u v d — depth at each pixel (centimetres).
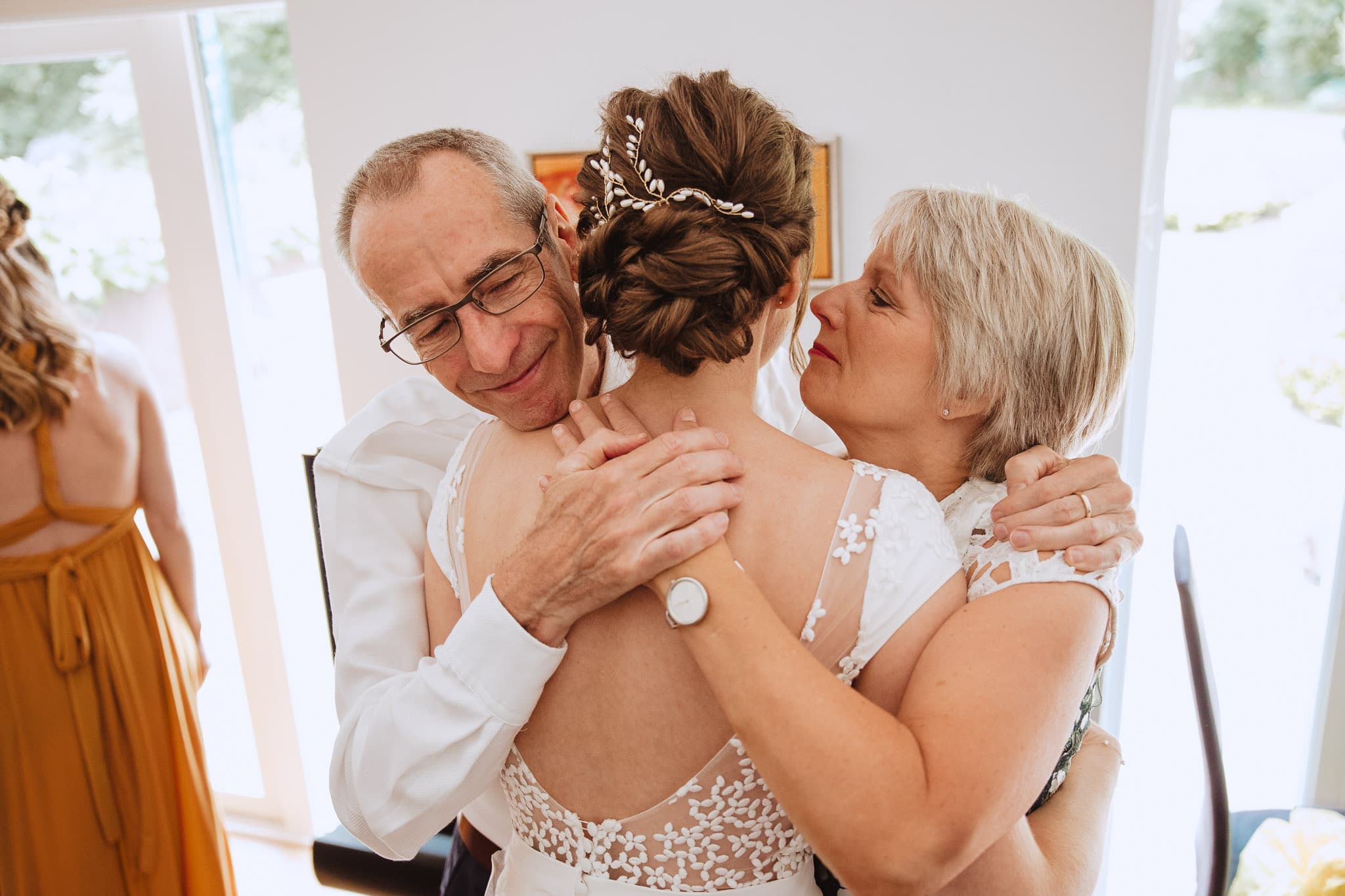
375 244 88
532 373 91
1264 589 246
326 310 274
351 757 98
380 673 115
